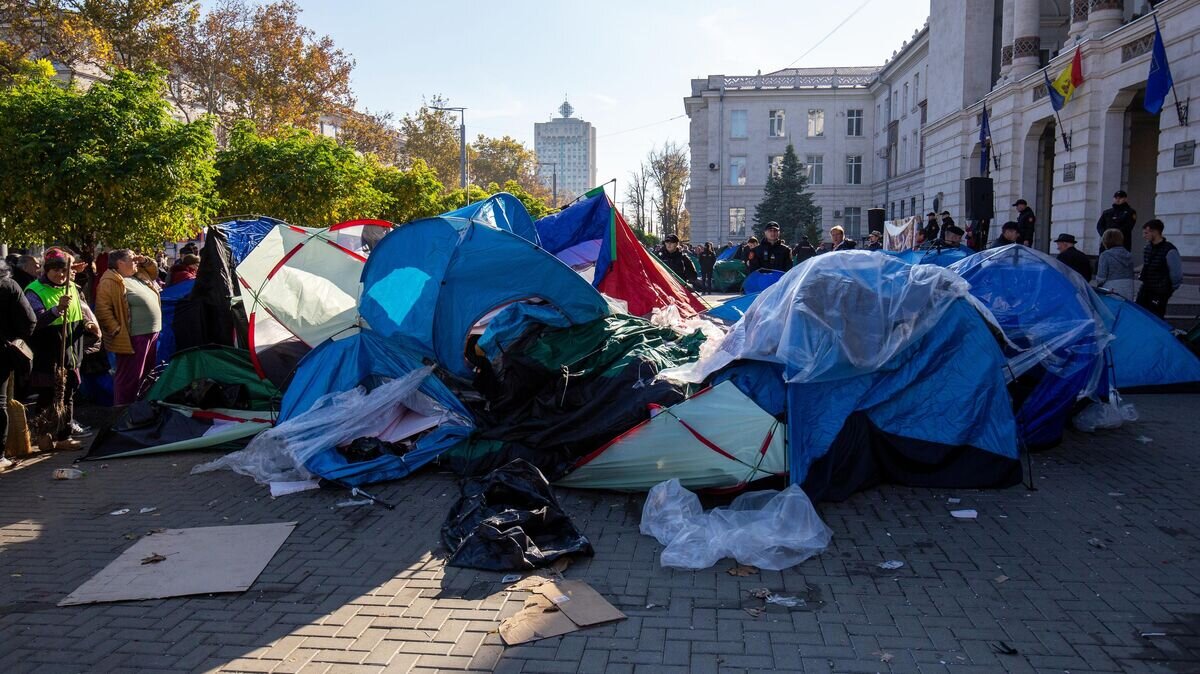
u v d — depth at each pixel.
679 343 7.54
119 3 22.89
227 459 6.74
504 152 83.50
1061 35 28.27
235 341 8.97
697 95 61.25
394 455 6.41
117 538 5.18
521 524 4.88
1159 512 5.33
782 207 52.72
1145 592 4.15
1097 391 7.48
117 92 10.41
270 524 5.34
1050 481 6.03
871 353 5.84
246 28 31.41
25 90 10.27
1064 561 4.56
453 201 31.59
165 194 10.40
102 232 10.47
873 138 57.12
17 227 10.34
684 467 5.70
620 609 4.07
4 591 4.40
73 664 3.61
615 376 6.53
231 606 4.18
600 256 11.05
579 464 5.92
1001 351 6.19
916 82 46.69
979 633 3.75
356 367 7.12
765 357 5.92
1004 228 11.30
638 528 5.23
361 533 5.21
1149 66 16.92
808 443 5.65
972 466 5.93
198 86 31.27
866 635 3.76
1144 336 9.34
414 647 3.72
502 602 4.18
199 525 5.40
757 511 5.07
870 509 5.50
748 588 4.30
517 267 7.27
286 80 32.06
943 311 6.13
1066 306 6.91
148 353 9.07
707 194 59.25
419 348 7.24
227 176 16.31
